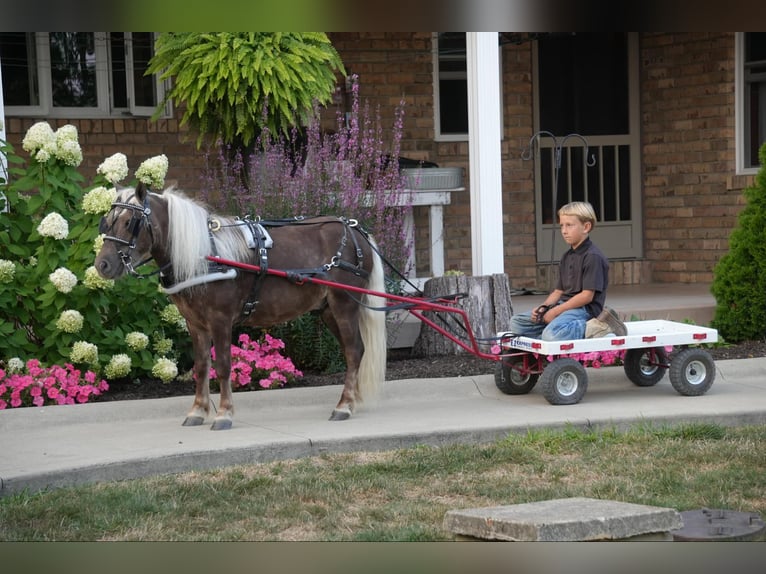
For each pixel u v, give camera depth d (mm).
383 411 7879
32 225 8633
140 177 8711
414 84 13039
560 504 4871
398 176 10156
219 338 7117
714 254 13305
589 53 13688
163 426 7410
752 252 10164
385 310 7617
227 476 6297
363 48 12820
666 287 13062
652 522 4621
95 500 5789
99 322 8414
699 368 8297
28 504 5742
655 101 13672
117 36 12086
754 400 8070
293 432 7098
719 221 13219
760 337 10312
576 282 8031
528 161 13461
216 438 6918
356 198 9500
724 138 13094
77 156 8578
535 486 6074
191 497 5906
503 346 8117
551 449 6816
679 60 13414
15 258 8664
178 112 12305
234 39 9602
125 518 5520
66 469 6148
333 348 9234
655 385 8742
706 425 7230
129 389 8562
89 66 12031
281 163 9633
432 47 13055
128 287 8523
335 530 5344
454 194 13242
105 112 12102
